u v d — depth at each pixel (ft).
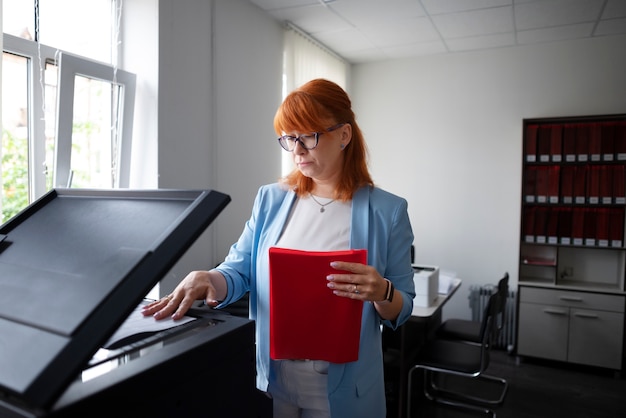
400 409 8.36
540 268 12.98
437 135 14.15
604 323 11.04
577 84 12.42
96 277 1.56
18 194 6.20
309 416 3.55
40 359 1.30
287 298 2.99
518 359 11.96
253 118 10.31
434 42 12.79
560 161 11.79
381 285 2.93
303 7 10.30
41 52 6.33
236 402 1.97
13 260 1.86
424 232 14.39
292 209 3.96
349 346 3.13
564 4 9.96
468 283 13.83
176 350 1.68
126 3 7.68
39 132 6.38
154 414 1.54
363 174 3.88
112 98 7.38
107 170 7.45
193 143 8.46
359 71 15.21
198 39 8.49
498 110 13.34
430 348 8.82
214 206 1.81
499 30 11.69
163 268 1.58
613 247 11.27
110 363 1.57
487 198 13.56
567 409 9.34
